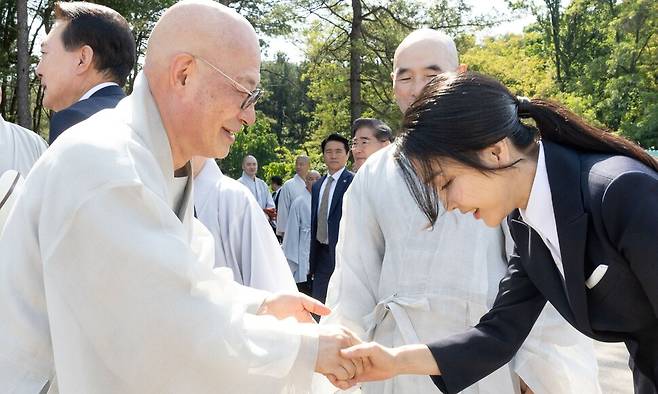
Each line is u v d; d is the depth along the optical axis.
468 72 1.90
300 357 1.87
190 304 1.69
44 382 1.77
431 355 2.24
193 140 1.98
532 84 30.59
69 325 1.68
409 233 2.71
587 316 1.85
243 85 1.95
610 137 1.86
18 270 1.75
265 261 2.71
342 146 6.72
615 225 1.69
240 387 1.73
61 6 2.85
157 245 1.68
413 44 2.93
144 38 20.72
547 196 1.84
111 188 1.67
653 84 31.97
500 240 2.74
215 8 1.95
